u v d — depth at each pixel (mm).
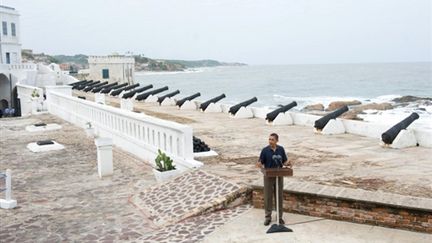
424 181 10375
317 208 8875
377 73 152750
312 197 8898
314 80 125562
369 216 8312
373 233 7922
